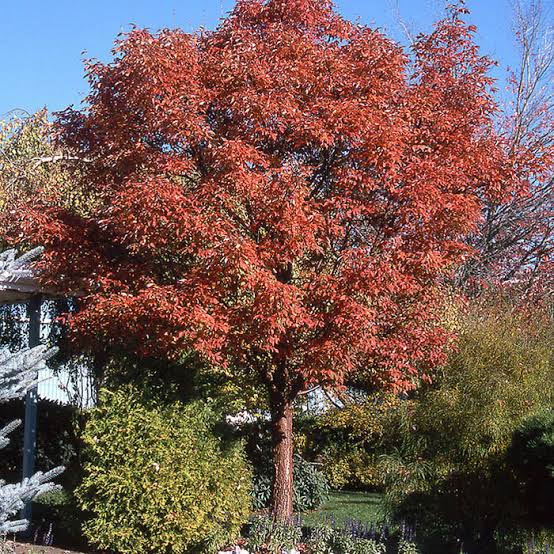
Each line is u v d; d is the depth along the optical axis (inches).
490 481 339.0
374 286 284.8
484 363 362.3
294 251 285.6
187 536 296.5
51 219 327.9
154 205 275.0
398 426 380.2
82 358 523.8
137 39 301.9
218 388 348.8
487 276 684.7
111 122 319.3
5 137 556.4
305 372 304.0
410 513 352.5
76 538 332.2
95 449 304.8
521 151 370.6
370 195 323.0
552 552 313.1
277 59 309.1
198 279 280.7
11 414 492.4
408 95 330.6
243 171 280.7
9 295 378.6
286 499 351.9
